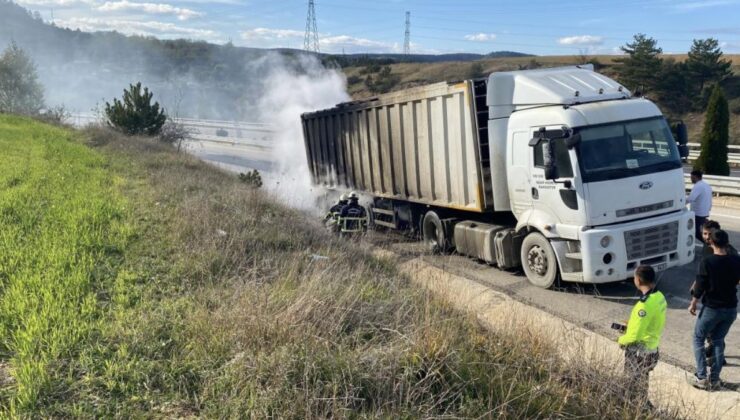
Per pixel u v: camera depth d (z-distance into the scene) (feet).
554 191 26.37
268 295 18.72
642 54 175.52
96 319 17.30
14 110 108.06
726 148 69.36
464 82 30.32
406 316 18.12
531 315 20.45
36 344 14.99
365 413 12.95
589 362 15.76
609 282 27.63
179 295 20.16
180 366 14.65
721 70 170.60
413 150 36.14
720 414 15.58
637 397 14.33
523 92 28.50
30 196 33.94
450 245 34.81
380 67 219.61
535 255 27.91
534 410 13.70
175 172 49.37
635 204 25.72
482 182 30.37
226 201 35.58
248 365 14.29
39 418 12.32
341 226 37.93
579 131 25.71
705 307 17.43
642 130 26.66
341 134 46.09
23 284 19.01
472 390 14.17
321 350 14.98
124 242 25.70
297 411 12.70
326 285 19.81
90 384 13.67
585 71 30.19
